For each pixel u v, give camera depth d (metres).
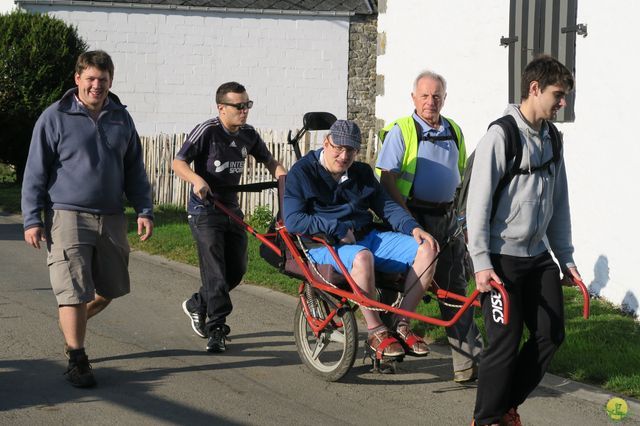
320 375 6.58
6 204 17.23
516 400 5.17
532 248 5.09
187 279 10.31
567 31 9.88
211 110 23.44
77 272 6.17
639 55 8.77
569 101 9.88
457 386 6.48
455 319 5.43
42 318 8.16
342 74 23.95
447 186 6.52
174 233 13.11
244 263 7.55
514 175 5.01
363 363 6.62
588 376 6.61
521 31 10.60
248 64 23.53
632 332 7.86
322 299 6.51
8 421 5.50
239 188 7.30
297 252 6.50
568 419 5.79
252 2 23.52
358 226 6.44
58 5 22.53
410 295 6.10
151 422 5.56
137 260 11.48
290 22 23.61
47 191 6.24
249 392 6.23
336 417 5.75
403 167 6.49
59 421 5.53
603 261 9.27
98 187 6.24
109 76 6.22
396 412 5.88
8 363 6.77
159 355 7.13
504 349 5.00
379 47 13.93
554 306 5.04
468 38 11.70
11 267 10.82
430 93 6.47
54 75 19.27
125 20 22.86
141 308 8.79
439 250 6.15
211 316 7.19
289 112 23.84
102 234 6.30
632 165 8.83
